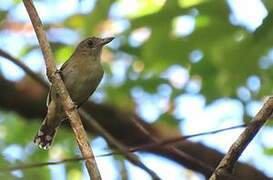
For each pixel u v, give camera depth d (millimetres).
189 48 11906
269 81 12188
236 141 6438
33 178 9977
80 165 13117
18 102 12156
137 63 13594
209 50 11758
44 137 10688
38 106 12211
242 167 11461
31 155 13383
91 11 11461
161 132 12258
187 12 11727
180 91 13492
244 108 12727
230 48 11500
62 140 13609
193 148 11742
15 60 10711
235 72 11680
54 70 7348
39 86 12266
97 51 11578
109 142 10195
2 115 13797
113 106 12258
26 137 13578
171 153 11578
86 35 11695
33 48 14148
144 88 13656
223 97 12727
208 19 11633
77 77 11273
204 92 13242
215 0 11570
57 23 13953
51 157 13383
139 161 8750
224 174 6445
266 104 6305
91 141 12453
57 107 10266
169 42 11938
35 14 7516
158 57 12180
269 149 13320
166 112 13531
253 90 12383
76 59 11461
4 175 9250
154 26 11969
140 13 12391
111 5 11422
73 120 6957
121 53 13672
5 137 13609
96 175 6227
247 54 11445
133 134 12055
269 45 10984
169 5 11805
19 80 12320
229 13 11547
